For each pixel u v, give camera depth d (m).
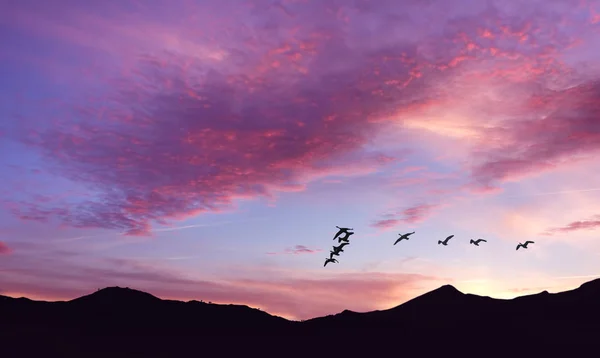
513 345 122.50
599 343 116.50
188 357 128.88
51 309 151.38
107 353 123.88
